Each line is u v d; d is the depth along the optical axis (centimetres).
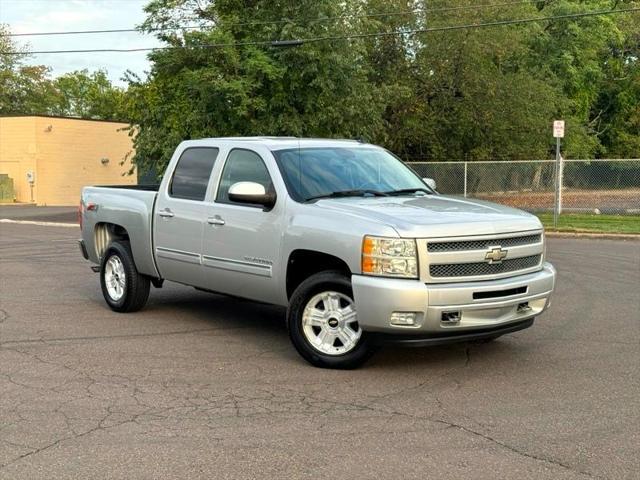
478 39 3075
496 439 457
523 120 3206
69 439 462
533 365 636
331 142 756
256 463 421
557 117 3791
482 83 3148
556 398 542
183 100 2450
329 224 610
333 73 2430
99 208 905
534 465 416
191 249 757
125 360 655
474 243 589
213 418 500
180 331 774
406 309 559
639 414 506
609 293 1030
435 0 3119
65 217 2938
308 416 502
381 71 3253
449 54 3127
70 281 1140
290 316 635
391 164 764
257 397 546
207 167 765
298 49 2325
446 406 523
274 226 661
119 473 409
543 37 3794
